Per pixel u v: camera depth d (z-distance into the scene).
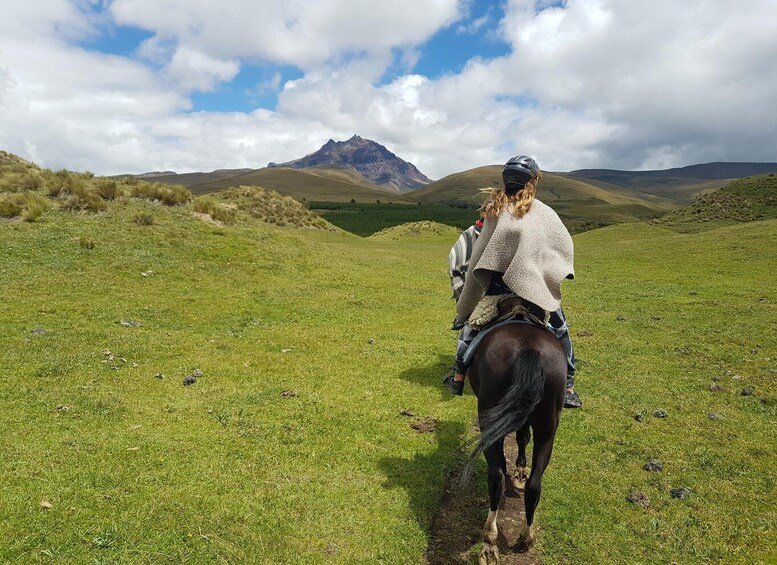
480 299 5.74
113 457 6.20
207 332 12.45
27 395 7.85
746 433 7.80
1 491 5.28
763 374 10.27
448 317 15.67
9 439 6.45
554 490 6.21
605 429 7.95
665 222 64.25
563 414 8.52
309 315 14.98
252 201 40.59
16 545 4.50
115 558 4.48
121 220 20.47
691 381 10.12
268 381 9.43
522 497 6.09
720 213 63.72
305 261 22.00
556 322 5.85
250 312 14.66
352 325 14.21
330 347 11.94
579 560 4.99
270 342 12.00
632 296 19.44
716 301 17.77
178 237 20.44
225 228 22.97
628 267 27.58
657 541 5.26
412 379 10.10
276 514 5.36
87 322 11.92
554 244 5.46
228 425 7.45
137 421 7.32
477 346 5.28
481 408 4.95
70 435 6.68
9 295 13.29
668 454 7.14
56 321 11.73
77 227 18.88
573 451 7.23
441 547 5.20
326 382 9.61
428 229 57.66
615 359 11.57
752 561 4.94
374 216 108.25
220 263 19.25
